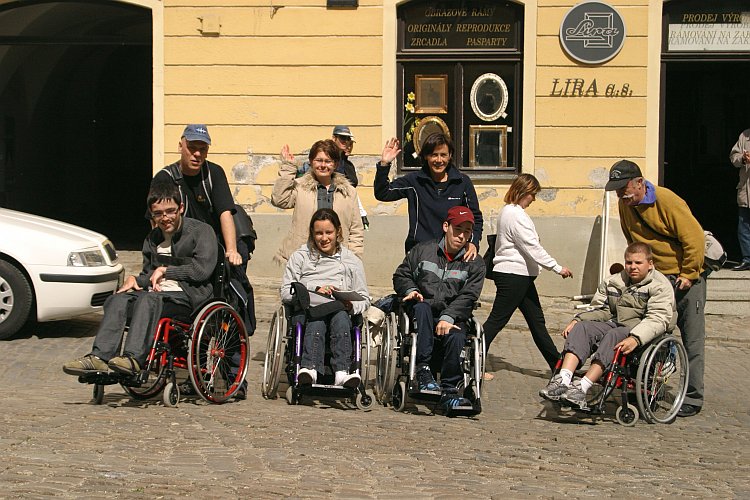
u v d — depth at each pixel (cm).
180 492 582
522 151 1497
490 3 1507
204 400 875
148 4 1519
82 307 1127
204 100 1520
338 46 1503
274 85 1510
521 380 1022
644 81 1485
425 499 588
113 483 598
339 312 866
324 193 965
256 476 626
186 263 842
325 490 598
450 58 1511
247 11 1507
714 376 1073
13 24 1788
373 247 1506
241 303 879
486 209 1509
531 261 993
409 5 1512
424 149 941
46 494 571
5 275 1110
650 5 1479
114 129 2733
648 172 1489
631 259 857
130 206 2778
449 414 855
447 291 880
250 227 905
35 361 1030
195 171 878
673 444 780
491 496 600
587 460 712
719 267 892
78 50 2347
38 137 2286
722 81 1777
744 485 654
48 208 2356
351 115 1507
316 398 912
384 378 874
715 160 1795
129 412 812
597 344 859
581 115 1488
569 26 1480
